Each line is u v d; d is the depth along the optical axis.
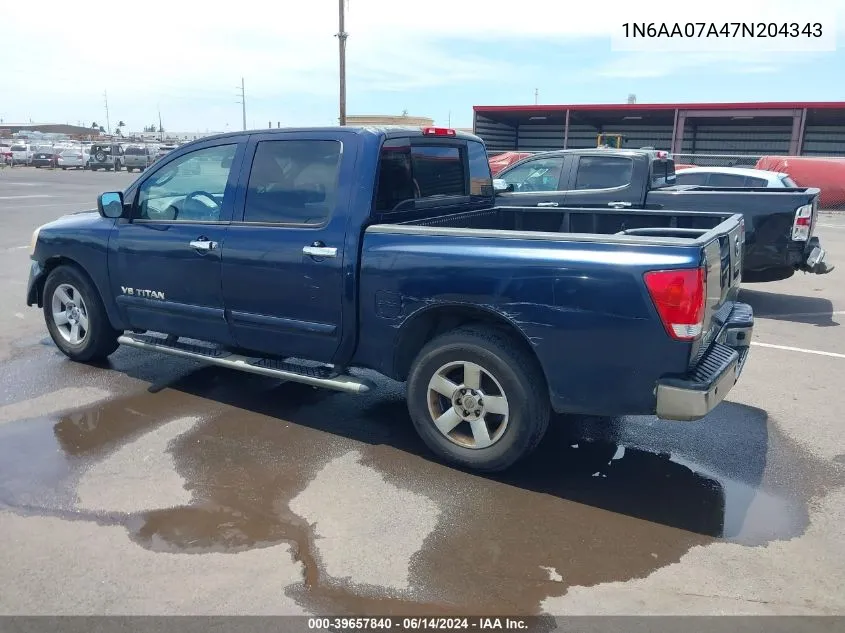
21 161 47.31
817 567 3.21
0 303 8.03
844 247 14.01
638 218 5.29
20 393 5.18
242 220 4.62
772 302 9.05
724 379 3.65
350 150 4.25
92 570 3.09
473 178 5.43
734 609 2.90
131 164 44.09
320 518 3.55
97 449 4.28
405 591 2.98
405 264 4.02
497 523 3.54
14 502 3.65
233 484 3.88
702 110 32.00
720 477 4.09
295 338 4.50
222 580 3.03
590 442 4.56
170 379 5.54
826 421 4.95
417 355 4.13
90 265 5.40
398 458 4.25
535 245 3.70
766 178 11.39
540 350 3.69
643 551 3.31
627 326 3.47
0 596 2.91
